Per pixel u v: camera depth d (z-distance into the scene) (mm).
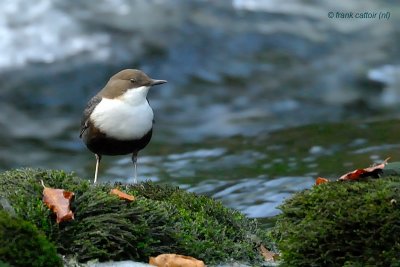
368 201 6312
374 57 18984
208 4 19625
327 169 11914
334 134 14133
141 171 12844
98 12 18312
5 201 6234
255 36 18953
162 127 16094
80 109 16609
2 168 13734
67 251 6180
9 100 16562
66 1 18375
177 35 18266
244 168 12539
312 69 18516
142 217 6625
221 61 18188
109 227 6355
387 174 6918
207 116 16688
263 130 15492
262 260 7211
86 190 6715
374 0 21250
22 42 17406
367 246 6160
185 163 13227
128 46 17672
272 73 18188
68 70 17031
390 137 13555
